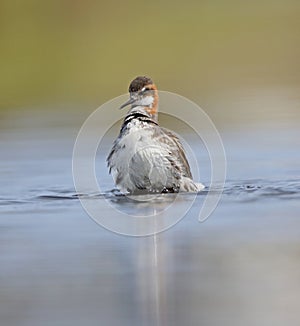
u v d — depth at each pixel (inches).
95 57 1514.5
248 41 1621.6
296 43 1616.6
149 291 483.8
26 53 1528.1
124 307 463.8
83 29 1627.7
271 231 606.2
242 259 540.4
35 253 566.6
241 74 1441.9
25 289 495.8
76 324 439.8
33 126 1112.2
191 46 1594.5
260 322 434.6
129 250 571.2
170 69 1466.5
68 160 900.6
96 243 589.6
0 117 1203.2
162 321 439.8
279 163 857.5
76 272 524.1
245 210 672.4
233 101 1240.8
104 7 1701.5
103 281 507.8
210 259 543.5
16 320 447.2
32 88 1395.2
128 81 1395.2
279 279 505.4
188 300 473.7
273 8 1834.4
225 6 1823.3
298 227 615.2
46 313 455.8
